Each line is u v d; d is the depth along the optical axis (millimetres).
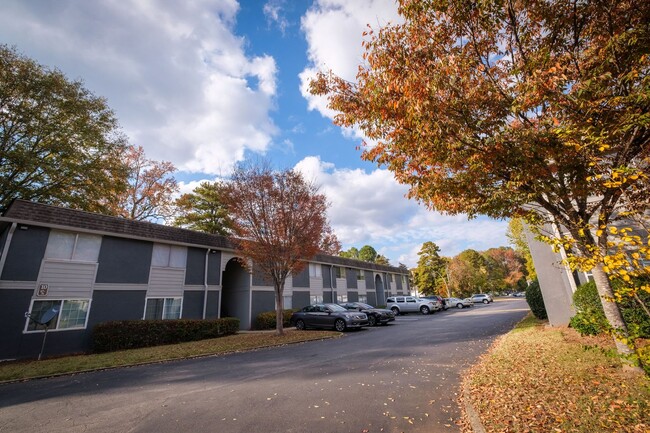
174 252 17922
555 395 4906
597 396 4605
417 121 4812
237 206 15734
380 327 19234
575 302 9148
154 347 13336
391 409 5227
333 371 8055
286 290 25484
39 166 18406
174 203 33219
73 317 13500
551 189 5027
